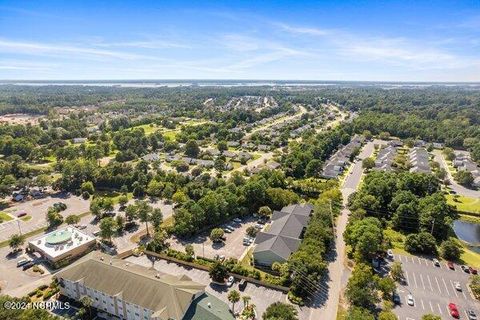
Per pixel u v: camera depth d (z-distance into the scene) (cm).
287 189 17862
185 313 8212
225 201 14825
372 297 9250
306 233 12394
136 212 14475
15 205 16650
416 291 10406
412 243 12606
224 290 10312
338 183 19625
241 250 12581
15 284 10556
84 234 13125
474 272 11412
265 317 8362
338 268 11412
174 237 13500
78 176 18862
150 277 9250
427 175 17900
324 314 9288
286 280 10481
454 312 9419
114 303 9106
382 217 15325
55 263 11450
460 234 15075
